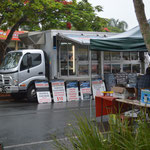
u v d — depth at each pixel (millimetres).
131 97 7172
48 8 15992
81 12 17141
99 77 15203
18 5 15008
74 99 14242
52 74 13977
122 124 3572
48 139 6562
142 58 16234
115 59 15695
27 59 13469
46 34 14328
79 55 14688
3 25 16938
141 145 3061
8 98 15289
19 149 5805
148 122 3533
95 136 3455
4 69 13672
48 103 13234
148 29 6133
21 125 8203
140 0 6141
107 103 7602
